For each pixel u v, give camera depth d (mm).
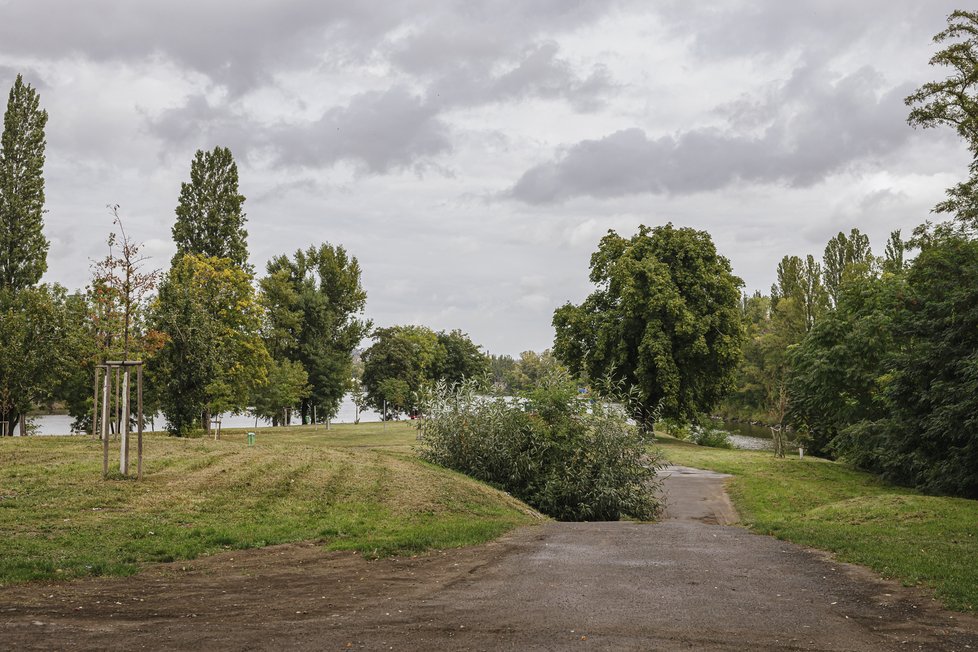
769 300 111062
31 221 55281
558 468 23562
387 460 25359
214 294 51031
